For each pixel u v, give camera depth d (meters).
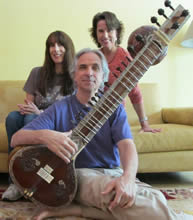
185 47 2.81
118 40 1.96
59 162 1.06
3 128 1.89
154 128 1.95
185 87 2.82
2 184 1.82
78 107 1.23
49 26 2.66
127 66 1.10
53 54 1.74
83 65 1.18
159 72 2.78
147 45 1.10
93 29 1.96
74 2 2.67
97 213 1.14
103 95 1.09
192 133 1.83
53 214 1.17
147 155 1.80
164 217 0.97
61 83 1.77
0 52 2.62
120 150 1.17
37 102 1.78
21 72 2.65
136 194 1.03
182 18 1.10
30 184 1.06
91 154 1.23
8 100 2.38
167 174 2.14
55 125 1.22
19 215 1.25
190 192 1.65
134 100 1.91
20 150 1.08
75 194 1.08
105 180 1.06
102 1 2.70
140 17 2.74
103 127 1.22
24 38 2.64
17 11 2.62
